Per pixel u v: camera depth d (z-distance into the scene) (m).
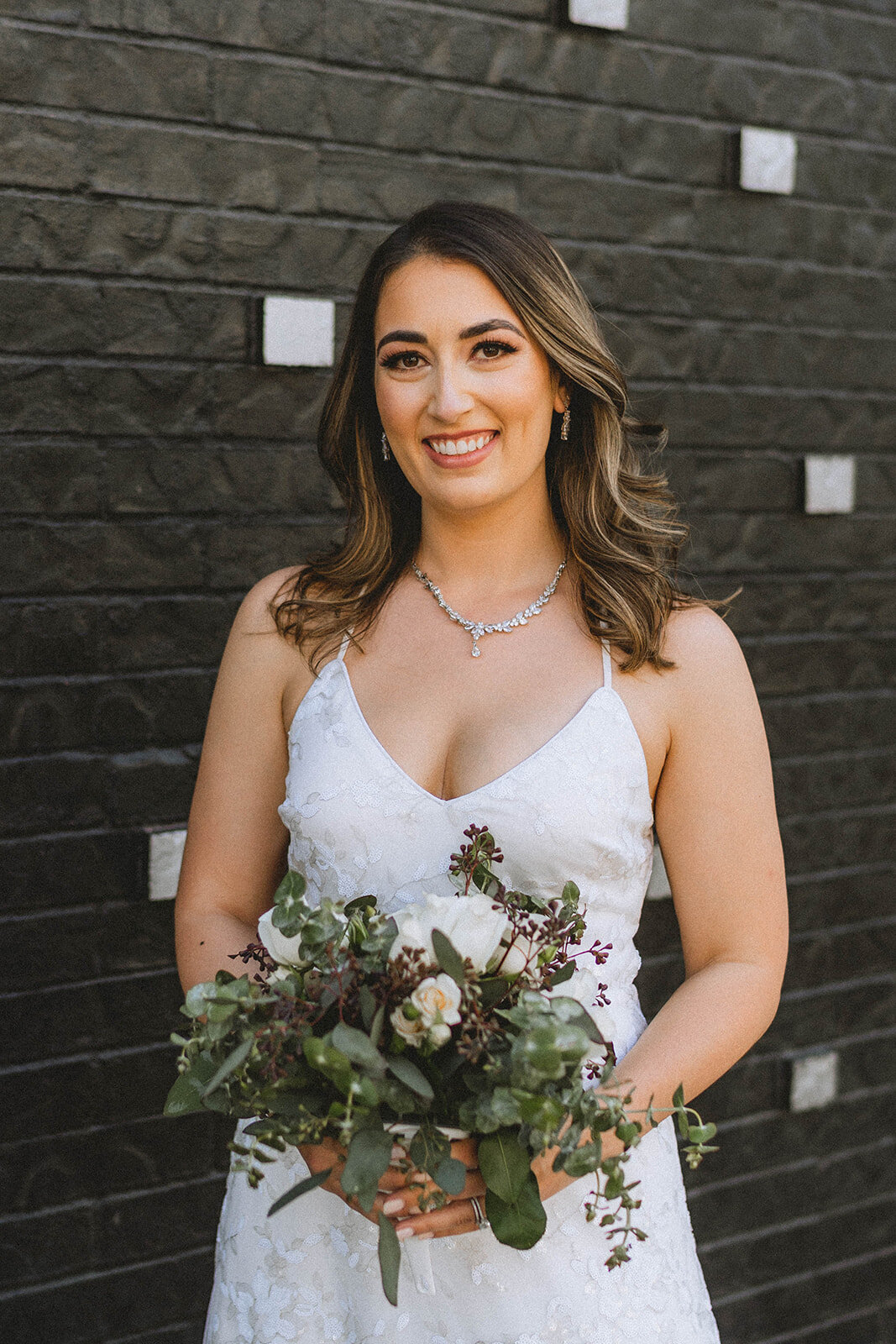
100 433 2.41
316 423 2.61
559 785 1.69
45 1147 2.46
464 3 2.63
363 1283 1.71
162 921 2.53
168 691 2.51
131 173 2.38
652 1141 1.79
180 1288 2.58
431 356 1.73
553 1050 1.30
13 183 2.29
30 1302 2.46
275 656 1.93
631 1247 1.71
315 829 1.75
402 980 1.38
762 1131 3.15
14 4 2.26
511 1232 1.43
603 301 2.84
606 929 1.75
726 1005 1.72
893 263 3.23
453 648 1.84
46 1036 2.45
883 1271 3.29
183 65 2.40
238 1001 1.41
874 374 3.23
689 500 2.98
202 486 2.51
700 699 1.78
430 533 1.90
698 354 2.97
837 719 3.22
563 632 1.83
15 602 2.37
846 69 3.10
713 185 2.95
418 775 1.75
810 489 3.11
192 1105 1.47
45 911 2.43
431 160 2.64
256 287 2.51
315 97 2.52
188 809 2.54
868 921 3.28
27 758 2.40
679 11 2.86
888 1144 3.30
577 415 1.88
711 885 1.79
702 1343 1.76
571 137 2.77
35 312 2.33
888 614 3.28
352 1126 1.36
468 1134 1.43
